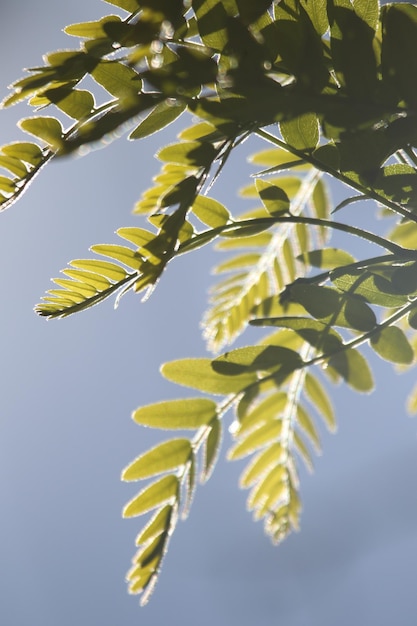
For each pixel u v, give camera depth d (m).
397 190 0.57
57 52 0.56
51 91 0.56
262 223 0.59
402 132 0.56
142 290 0.57
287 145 0.58
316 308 0.59
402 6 0.56
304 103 0.55
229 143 0.57
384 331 0.59
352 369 0.61
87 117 0.56
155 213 0.58
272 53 0.56
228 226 0.59
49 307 0.58
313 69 0.56
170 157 0.58
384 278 0.59
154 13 0.54
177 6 0.54
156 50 0.55
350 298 0.59
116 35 0.56
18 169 0.57
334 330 0.60
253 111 0.55
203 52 0.55
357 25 0.56
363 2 0.56
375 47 0.57
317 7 0.56
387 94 0.56
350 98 0.56
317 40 0.56
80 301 0.58
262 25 0.56
